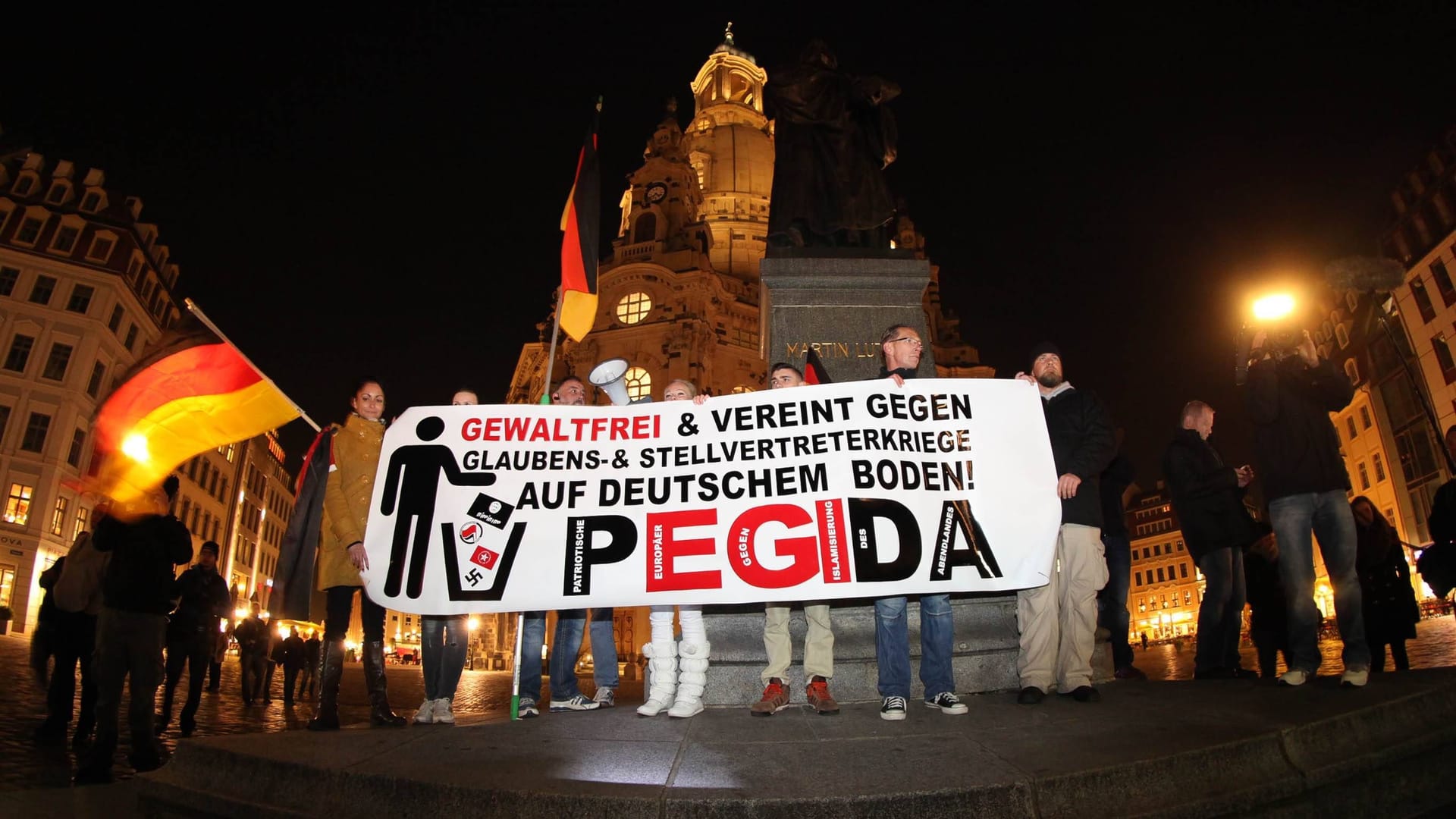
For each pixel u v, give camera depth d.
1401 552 6.82
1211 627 6.20
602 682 5.98
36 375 37.00
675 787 2.96
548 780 3.06
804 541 4.62
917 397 4.96
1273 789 3.05
